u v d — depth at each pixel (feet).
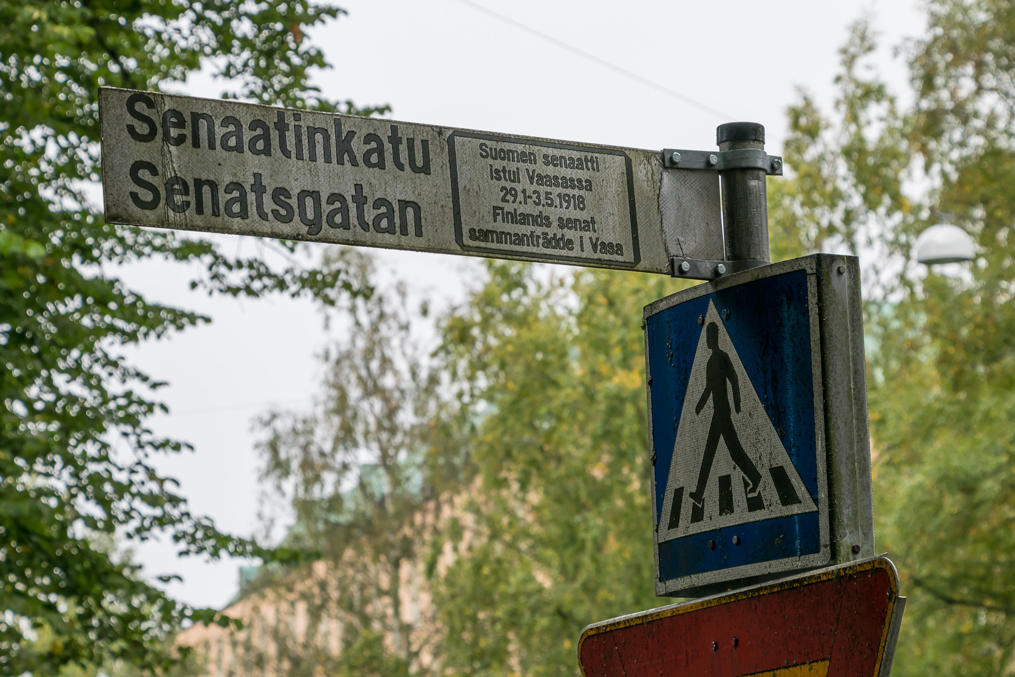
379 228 12.96
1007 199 85.25
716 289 12.82
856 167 105.91
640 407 101.91
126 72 41.70
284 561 54.85
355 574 163.43
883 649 10.64
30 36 37.55
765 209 14.06
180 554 52.90
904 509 95.76
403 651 154.51
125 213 12.30
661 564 13.10
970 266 86.22
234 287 49.98
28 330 46.88
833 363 11.92
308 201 12.80
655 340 13.47
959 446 94.58
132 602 50.80
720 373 12.69
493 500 122.52
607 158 13.78
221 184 12.59
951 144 87.30
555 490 106.32
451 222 13.19
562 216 13.56
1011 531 92.68
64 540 48.65
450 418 144.87
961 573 94.38
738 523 12.35
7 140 45.80
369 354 161.89
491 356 113.60
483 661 107.45
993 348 85.97
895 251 105.60
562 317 114.83
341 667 141.79
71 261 48.01
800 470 11.93
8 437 45.80
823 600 11.14
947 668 98.27
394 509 160.25
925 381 102.73
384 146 13.09
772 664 11.50
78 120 45.03
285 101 45.16
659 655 12.50
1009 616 95.25
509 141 13.48
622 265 13.65
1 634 46.96
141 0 40.52
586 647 13.16
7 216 43.96
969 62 85.46
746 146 14.10
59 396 50.11
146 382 54.19
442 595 114.83
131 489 51.70
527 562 108.06
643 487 102.27
